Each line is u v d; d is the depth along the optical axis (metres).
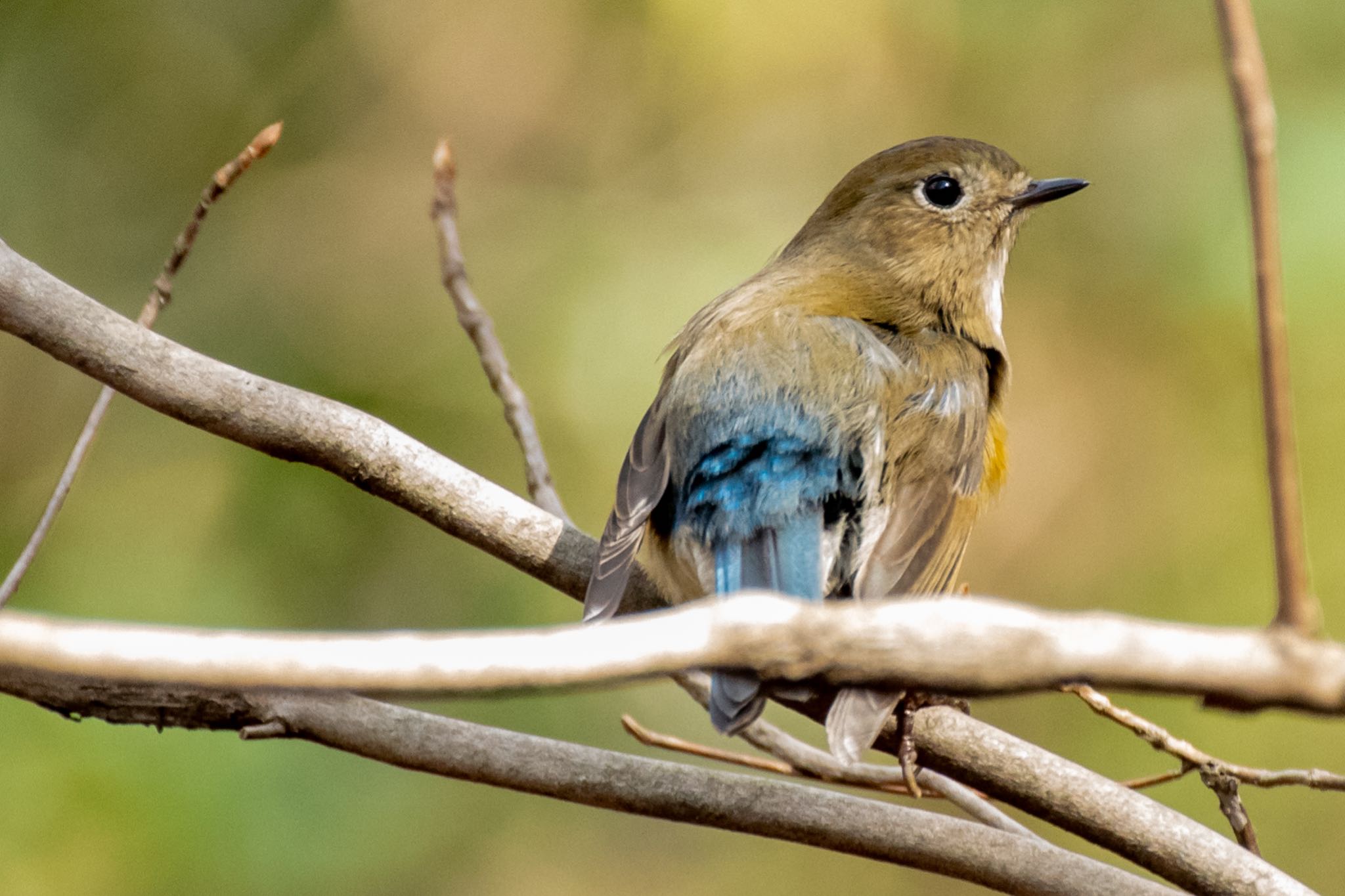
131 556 11.42
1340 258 11.27
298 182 13.42
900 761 5.70
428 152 13.59
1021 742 5.74
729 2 13.34
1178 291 12.58
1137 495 12.80
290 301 13.09
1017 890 5.42
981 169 7.99
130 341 6.05
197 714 5.68
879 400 6.70
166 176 13.29
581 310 12.88
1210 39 13.29
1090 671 3.27
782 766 6.45
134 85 13.34
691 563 6.38
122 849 9.79
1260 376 3.27
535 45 13.67
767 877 12.28
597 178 13.61
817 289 7.64
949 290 7.80
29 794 9.75
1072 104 13.48
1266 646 3.21
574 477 12.23
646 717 11.70
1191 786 11.28
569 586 6.25
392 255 13.33
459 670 3.38
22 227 12.96
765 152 13.61
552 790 5.58
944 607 3.36
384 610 11.48
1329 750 11.22
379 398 12.59
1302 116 11.68
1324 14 12.02
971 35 13.46
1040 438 12.99
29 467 11.97
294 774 10.21
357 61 13.66
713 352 6.79
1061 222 13.24
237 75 13.54
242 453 11.69
